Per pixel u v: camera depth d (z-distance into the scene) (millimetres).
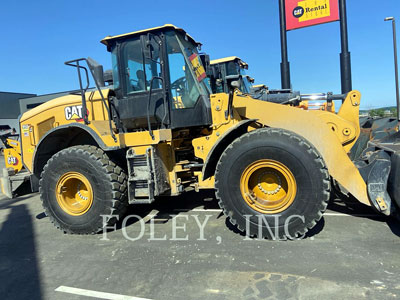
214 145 3713
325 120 4168
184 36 4453
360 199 3508
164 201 5496
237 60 9047
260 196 3605
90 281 2885
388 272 2666
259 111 3908
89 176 4070
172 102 4145
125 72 4324
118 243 3754
